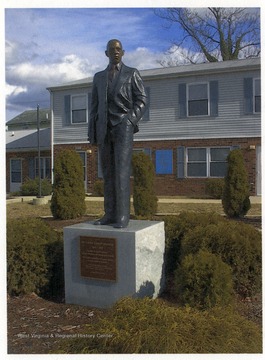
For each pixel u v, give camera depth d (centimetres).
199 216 640
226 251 513
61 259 572
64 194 1160
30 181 2122
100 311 488
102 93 521
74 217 1172
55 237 588
